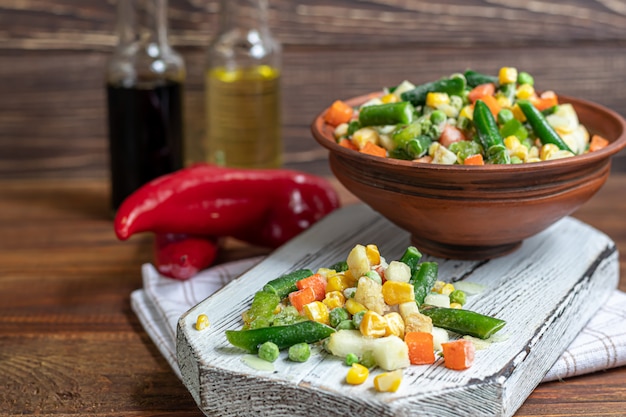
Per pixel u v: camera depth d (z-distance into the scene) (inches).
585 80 37.1
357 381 23.3
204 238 31.0
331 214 31.7
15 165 37.4
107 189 37.0
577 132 28.8
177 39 36.2
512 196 26.3
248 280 27.5
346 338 24.1
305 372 23.7
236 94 34.1
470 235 27.4
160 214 30.2
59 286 30.4
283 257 28.8
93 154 37.5
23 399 25.6
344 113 29.2
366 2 36.2
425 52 36.7
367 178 27.3
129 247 32.8
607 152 26.5
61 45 36.3
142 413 25.2
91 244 32.9
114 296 30.0
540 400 25.3
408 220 27.5
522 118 28.3
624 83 37.2
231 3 33.8
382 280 25.8
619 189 36.7
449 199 26.5
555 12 36.4
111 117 33.6
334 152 27.4
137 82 33.2
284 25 36.3
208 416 24.2
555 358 26.0
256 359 24.1
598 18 36.5
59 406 25.4
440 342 24.5
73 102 36.9
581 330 27.3
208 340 24.8
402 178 26.7
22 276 30.9
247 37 34.0
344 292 25.5
